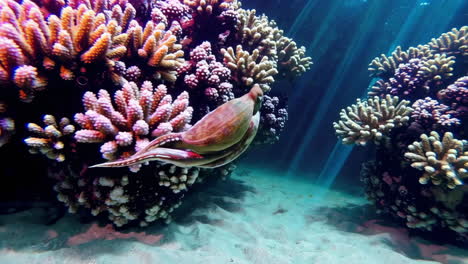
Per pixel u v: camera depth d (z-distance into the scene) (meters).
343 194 9.70
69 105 2.88
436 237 4.50
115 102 2.76
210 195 5.79
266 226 4.96
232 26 4.64
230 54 4.49
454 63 6.10
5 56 2.23
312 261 3.78
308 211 6.29
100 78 2.91
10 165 3.00
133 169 2.49
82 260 2.65
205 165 1.06
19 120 2.69
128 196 3.03
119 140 2.45
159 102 2.96
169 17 4.34
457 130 4.61
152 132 2.68
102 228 3.29
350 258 3.91
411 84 5.72
